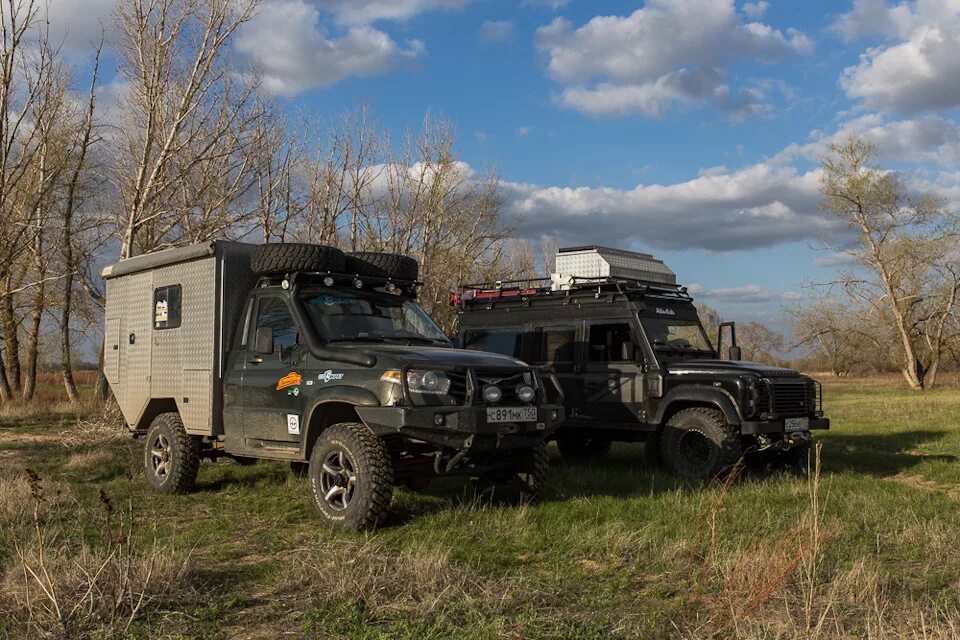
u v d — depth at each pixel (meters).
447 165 27.27
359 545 6.23
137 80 18.52
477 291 13.34
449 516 7.28
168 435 8.84
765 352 78.75
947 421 18.97
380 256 8.73
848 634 4.39
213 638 4.34
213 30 17.95
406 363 6.92
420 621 4.55
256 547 6.32
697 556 5.99
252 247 8.70
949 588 5.37
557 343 11.91
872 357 52.75
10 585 4.86
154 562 5.18
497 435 7.14
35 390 29.08
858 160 47.66
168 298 9.12
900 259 47.59
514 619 4.62
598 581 5.48
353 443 6.92
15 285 25.11
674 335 11.43
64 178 20.02
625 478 9.94
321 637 4.38
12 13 13.71
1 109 13.76
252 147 19.41
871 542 6.63
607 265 11.84
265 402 7.89
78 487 8.83
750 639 4.16
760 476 10.42
